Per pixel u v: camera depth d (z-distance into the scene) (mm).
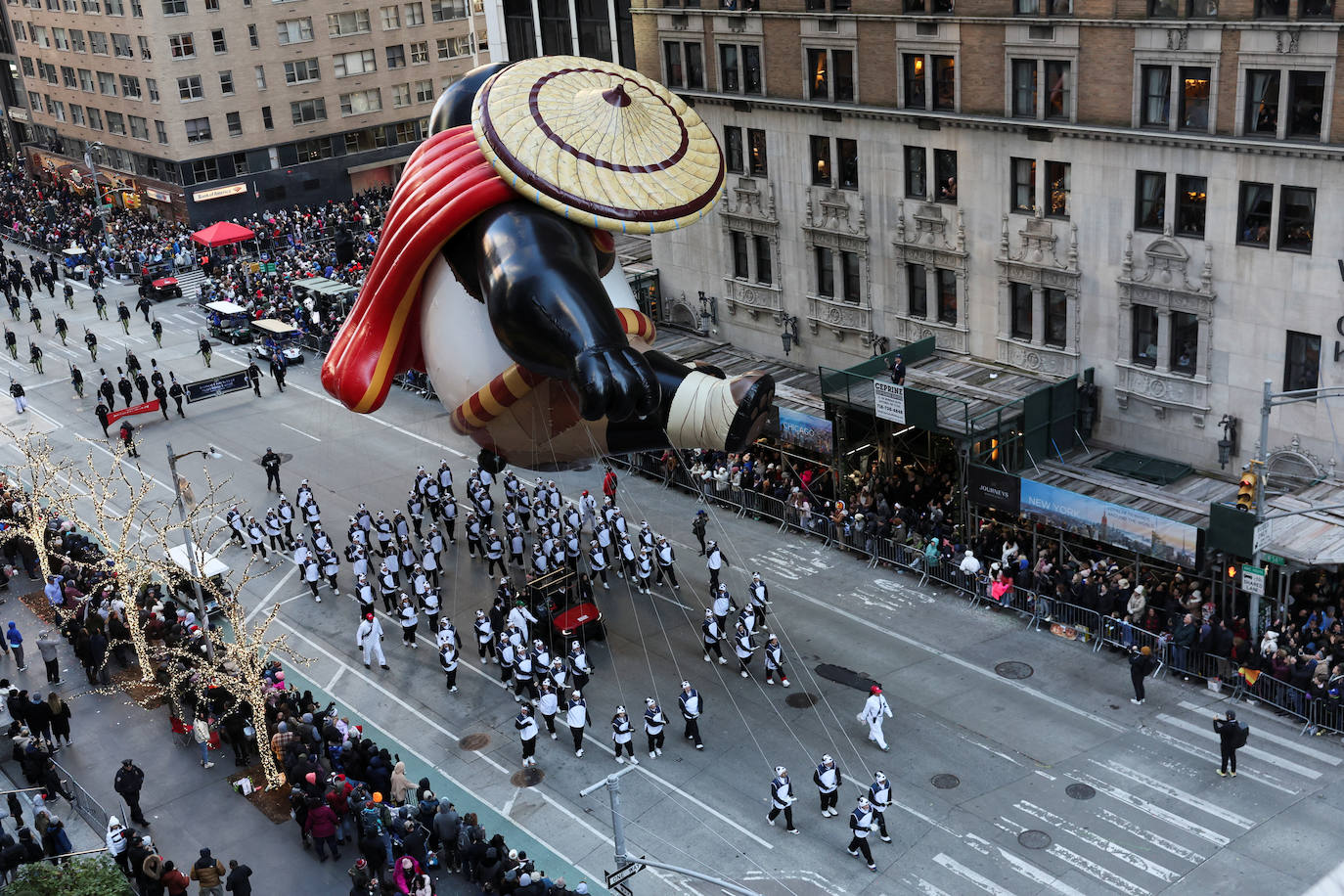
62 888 26719
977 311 43375
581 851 30047
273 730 33438
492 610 39125
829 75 45312
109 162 99188
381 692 37750
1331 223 33875
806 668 36656
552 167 18172
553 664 34438
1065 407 40500
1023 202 41062
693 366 19344
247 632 41375
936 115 41781
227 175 92125
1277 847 27906
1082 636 36469
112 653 39938
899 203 44406
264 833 31469
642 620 40094
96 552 44531
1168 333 38438
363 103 96375
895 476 44031
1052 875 27797
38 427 59938
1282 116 34062
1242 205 35750
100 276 80688
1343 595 34375
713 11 48250
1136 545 35250
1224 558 34250
